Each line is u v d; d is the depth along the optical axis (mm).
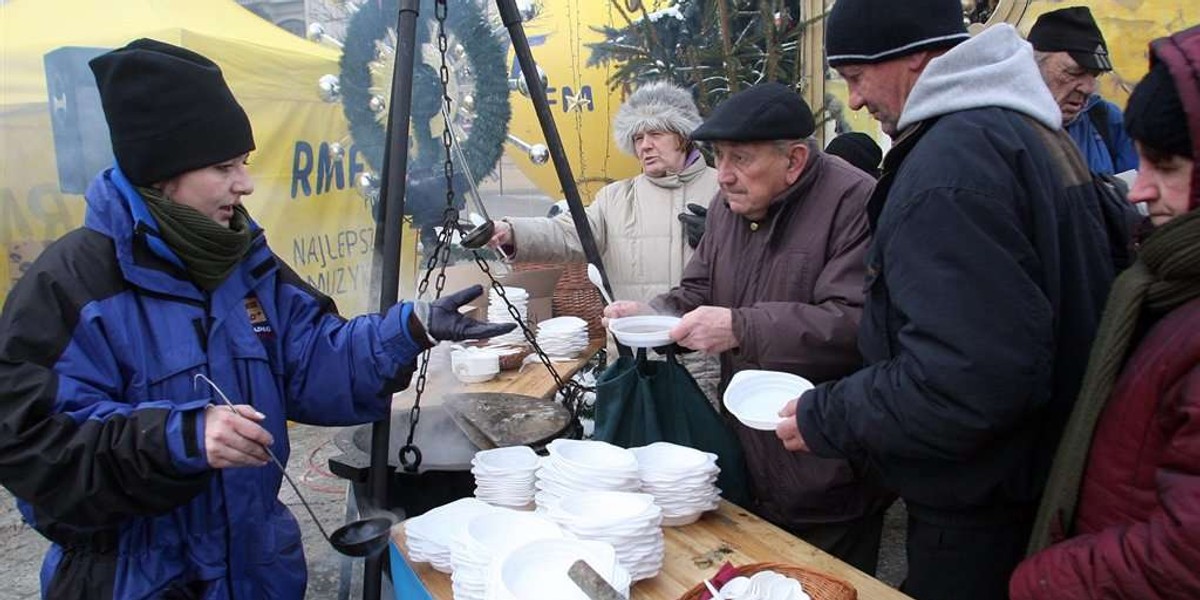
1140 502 1018
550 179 5992
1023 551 1416
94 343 1281
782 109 1857
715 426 1949
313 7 6305
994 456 1326
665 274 2893
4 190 4285
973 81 1316
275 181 4707
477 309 3375
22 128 4238
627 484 1561
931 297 1214
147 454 1195
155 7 4426
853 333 1819
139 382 1329
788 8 4941
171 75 1306
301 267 4910
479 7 3643
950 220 1217
